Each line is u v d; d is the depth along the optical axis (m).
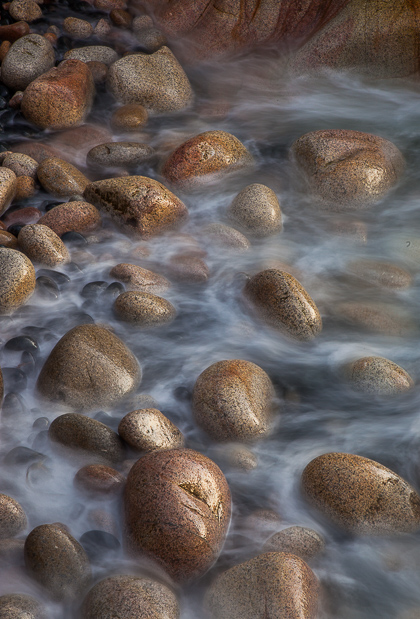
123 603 2.44
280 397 3.90
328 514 3.01
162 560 2.72
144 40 9.12
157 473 2.89
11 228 5.32
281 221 5.65
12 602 2.48
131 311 4.40
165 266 5.09
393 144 6.45
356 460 3.10
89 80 7.61
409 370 4.07
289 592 2.50
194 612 2.68
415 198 6.07
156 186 5.45
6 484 3.19
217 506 2.88
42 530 2.72
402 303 4.71
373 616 2.69
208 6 8.91
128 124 7.23
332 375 4.09
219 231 5.40
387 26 7.54
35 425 3.53
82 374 3.68
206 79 8.62
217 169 6.25
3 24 9.19
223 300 4.77
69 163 6.41
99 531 2.88
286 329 4.34
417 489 3.24
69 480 3.24
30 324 4.39
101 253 5.27
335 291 4.86
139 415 3.34
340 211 5.94
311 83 8.21
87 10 9.95
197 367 4.13
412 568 2.86
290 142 7.20
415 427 3.65
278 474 3.36
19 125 7.25
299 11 8.43
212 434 3.53
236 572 2.65
